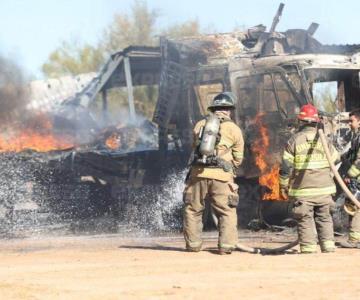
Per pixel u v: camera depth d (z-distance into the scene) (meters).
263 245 20.70
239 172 27.36
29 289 11.84
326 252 17.44
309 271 13.62
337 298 10.88
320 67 27.30
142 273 13.69
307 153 17.56
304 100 26.88
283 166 17.72
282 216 27.00
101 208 33.22
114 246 20.78
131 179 32.53
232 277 13.04
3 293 11.50
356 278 12.75
